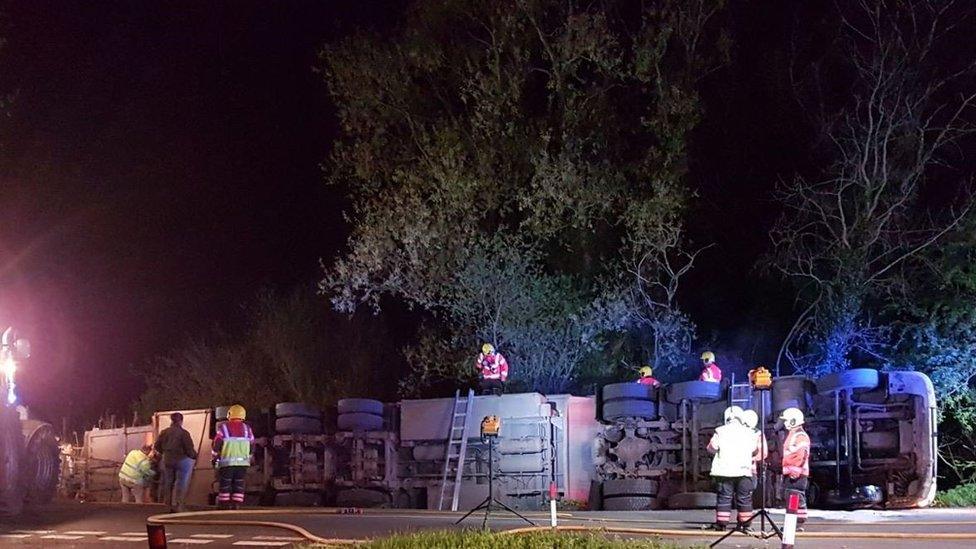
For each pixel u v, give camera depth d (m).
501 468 18.84
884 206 21.44
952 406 19.28
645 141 23.52
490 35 24.22
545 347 22.67
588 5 23.89
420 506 19.73
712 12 23.48
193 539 13.17
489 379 19.69
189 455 17.67
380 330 27.42
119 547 12.55
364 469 20.02
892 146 21.48
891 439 16.08
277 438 20.58
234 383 27.80
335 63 24.20
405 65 23.98
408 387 23.95
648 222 22.33
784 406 16.44
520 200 22.73
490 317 22.92
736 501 12.70
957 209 21.22
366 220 23.66
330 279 23.81
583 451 18.56
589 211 22.91
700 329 23.84
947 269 20.00
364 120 24.27
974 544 11.49
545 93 23.92
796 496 9.46
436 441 19.55
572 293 22.80
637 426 18.00
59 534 13.78
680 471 17.70
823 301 21.42
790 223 22.11
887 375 16.08
